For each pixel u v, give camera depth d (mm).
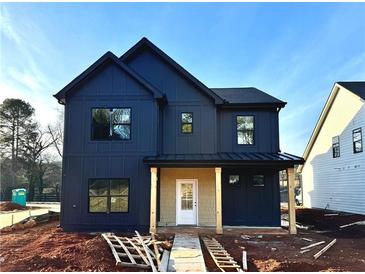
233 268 6980
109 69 12539
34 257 7340
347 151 17000
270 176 13547
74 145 12156
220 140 13922
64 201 11859
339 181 17922
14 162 37625
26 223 13305
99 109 12367
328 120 19375
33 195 37281
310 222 16094
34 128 39250
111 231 11578
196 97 13422
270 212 13328
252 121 14070
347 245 9578
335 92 18266
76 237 10047
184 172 13273
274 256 8016
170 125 13266
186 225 12883
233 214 13344
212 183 13188
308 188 22859
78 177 11977
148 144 12086
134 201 11758
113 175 11953
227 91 16125
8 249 8469
